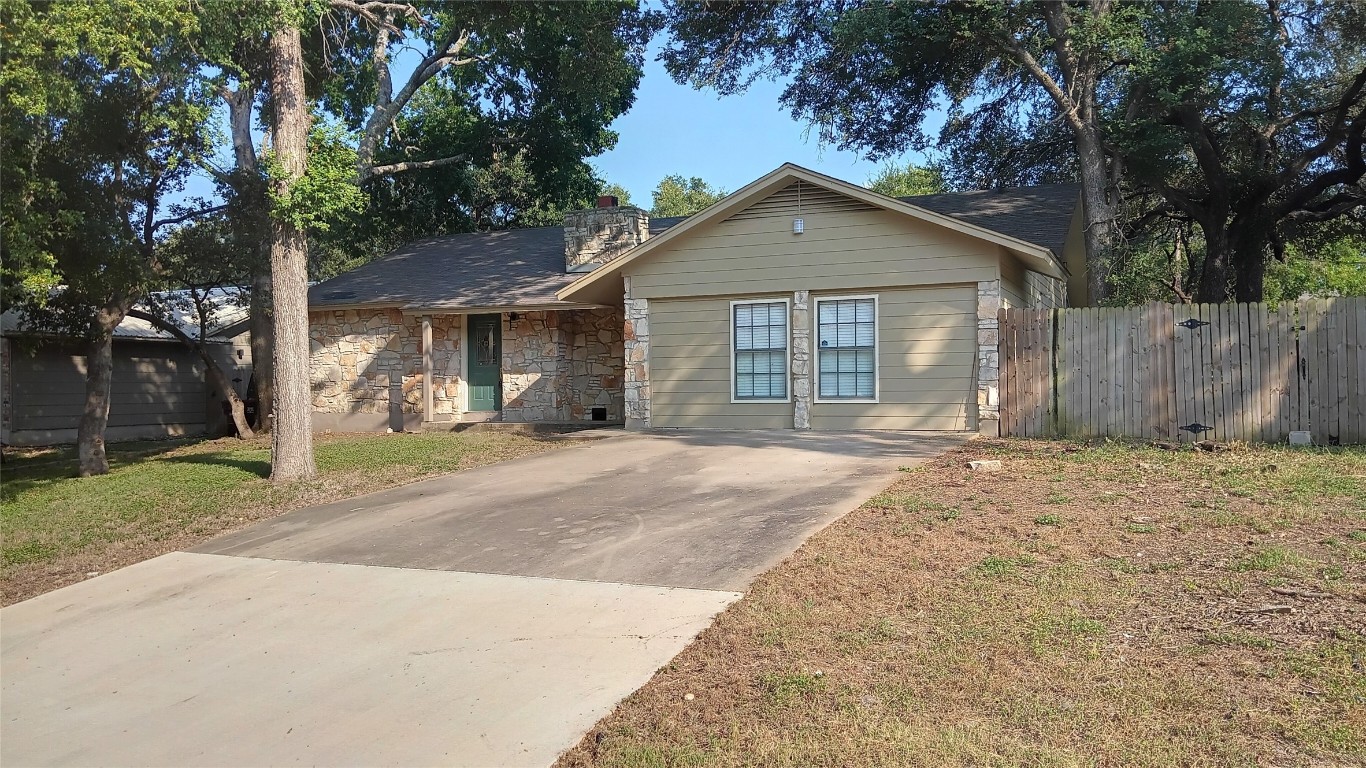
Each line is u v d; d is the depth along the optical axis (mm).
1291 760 3586
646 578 6574
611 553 7297
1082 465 9742
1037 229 15820
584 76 20828
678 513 8477
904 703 4285
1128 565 5988
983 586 5754
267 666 5578
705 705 4457
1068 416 12242
